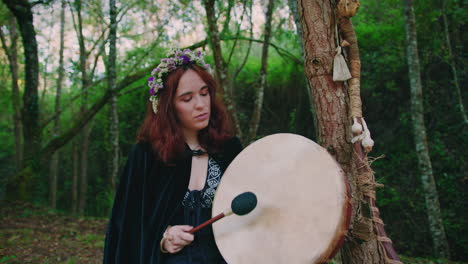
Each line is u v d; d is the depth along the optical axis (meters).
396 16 7.46
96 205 12.91
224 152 1.75
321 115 1.50
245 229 1.39
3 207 7.49
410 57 5.86
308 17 1.50
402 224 6.86
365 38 7.74
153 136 1.68
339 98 1.48
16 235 5.46
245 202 1.33
